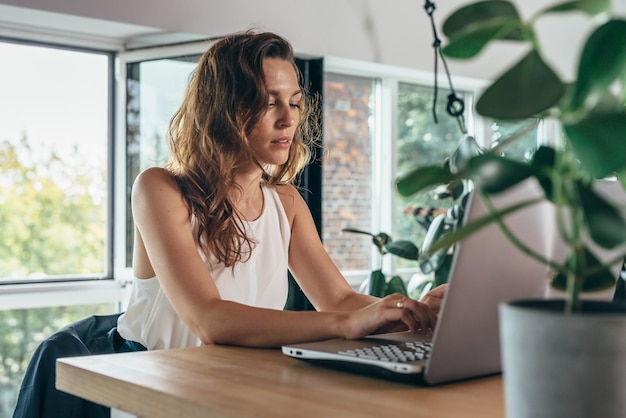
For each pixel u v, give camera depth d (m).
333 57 4.54
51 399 1.73
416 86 5.53
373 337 1.47
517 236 1.06
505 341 0.78
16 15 3.60
